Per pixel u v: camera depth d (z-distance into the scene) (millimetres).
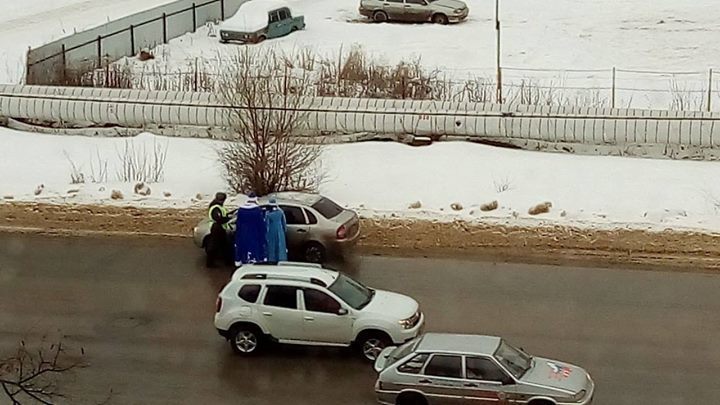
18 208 26562
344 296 18984
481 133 30078
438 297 21484
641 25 44125
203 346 19625
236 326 19125
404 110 30562
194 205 26531
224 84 31297
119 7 48000
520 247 23969
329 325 18766
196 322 20656
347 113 30500
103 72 35531
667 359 18781
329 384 17969
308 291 18922
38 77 35000
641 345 19344
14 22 45031
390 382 16578
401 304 19078
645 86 36719
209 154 29859
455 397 16312
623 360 18719
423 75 35750
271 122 26719
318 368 18641
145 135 31422
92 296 21875
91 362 18922
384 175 27938
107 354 19250
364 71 35094
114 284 22484
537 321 20344
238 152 27047
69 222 25891
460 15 45438
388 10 46094
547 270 22859
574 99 34250
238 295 19188
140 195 27109
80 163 29344
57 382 18094
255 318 18984
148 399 17516
